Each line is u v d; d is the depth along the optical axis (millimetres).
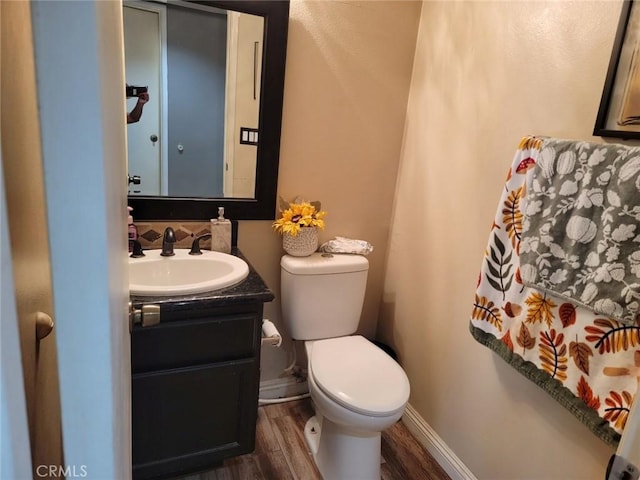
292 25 1641
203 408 1419
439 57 1712
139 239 1591
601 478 1110
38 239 520
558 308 1140
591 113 1119
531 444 1319
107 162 387
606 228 1010
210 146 1627
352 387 1451
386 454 1783
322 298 1769
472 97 1534
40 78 313
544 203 1162
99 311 372
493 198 1450
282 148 1766
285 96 1707
